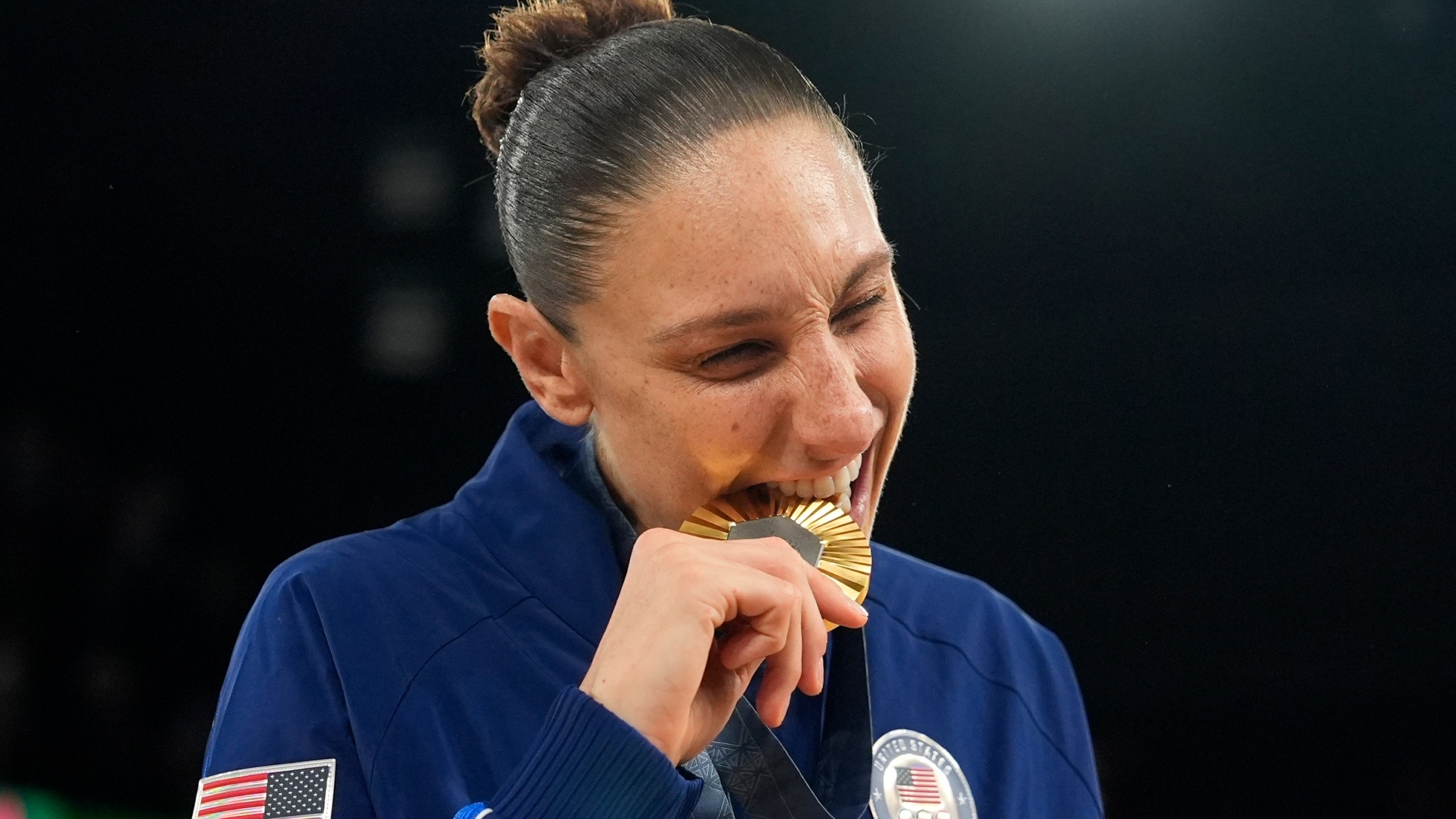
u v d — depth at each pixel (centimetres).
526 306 270
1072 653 553
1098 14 529
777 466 253
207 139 500
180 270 504
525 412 320
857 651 284
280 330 509
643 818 221
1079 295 544
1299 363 546
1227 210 541
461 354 514
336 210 507
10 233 498
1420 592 547
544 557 290
